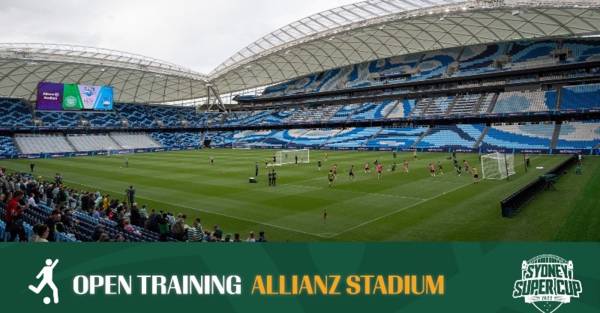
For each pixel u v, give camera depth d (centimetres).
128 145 9569
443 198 2908
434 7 6550
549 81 7744
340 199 2953
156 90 10594
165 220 1798
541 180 3002
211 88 10769
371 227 2191
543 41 8431
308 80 11594
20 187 2606
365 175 4194
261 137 10138
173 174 4569
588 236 1836
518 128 7069
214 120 11712
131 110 11100
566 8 5891
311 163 5547
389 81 9912
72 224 1767
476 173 3862
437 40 8431
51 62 7269
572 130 6512
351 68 10906
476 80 8812
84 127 9688
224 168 5091
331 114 9975
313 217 2442
